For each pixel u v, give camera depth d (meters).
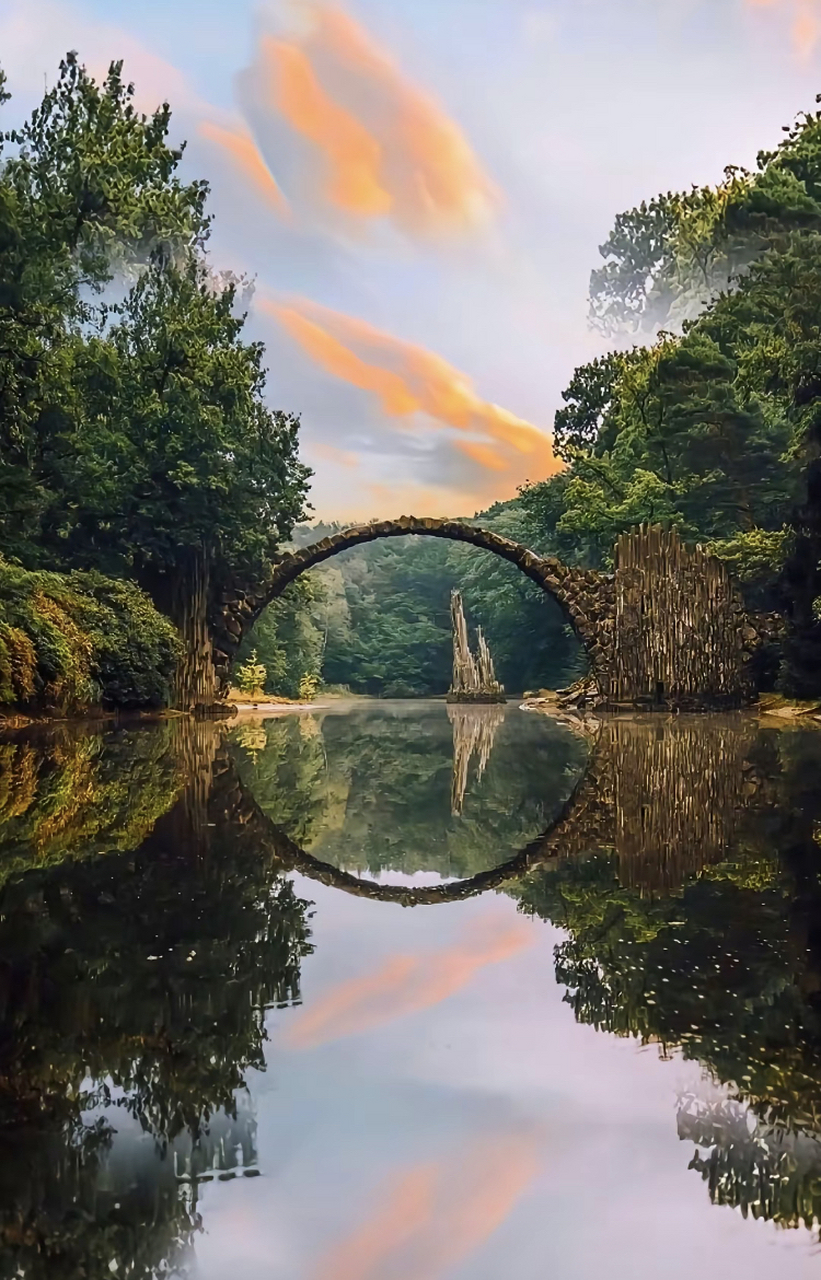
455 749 23.00
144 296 42.19
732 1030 4.09
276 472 46.16
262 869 8.14
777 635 39.94
